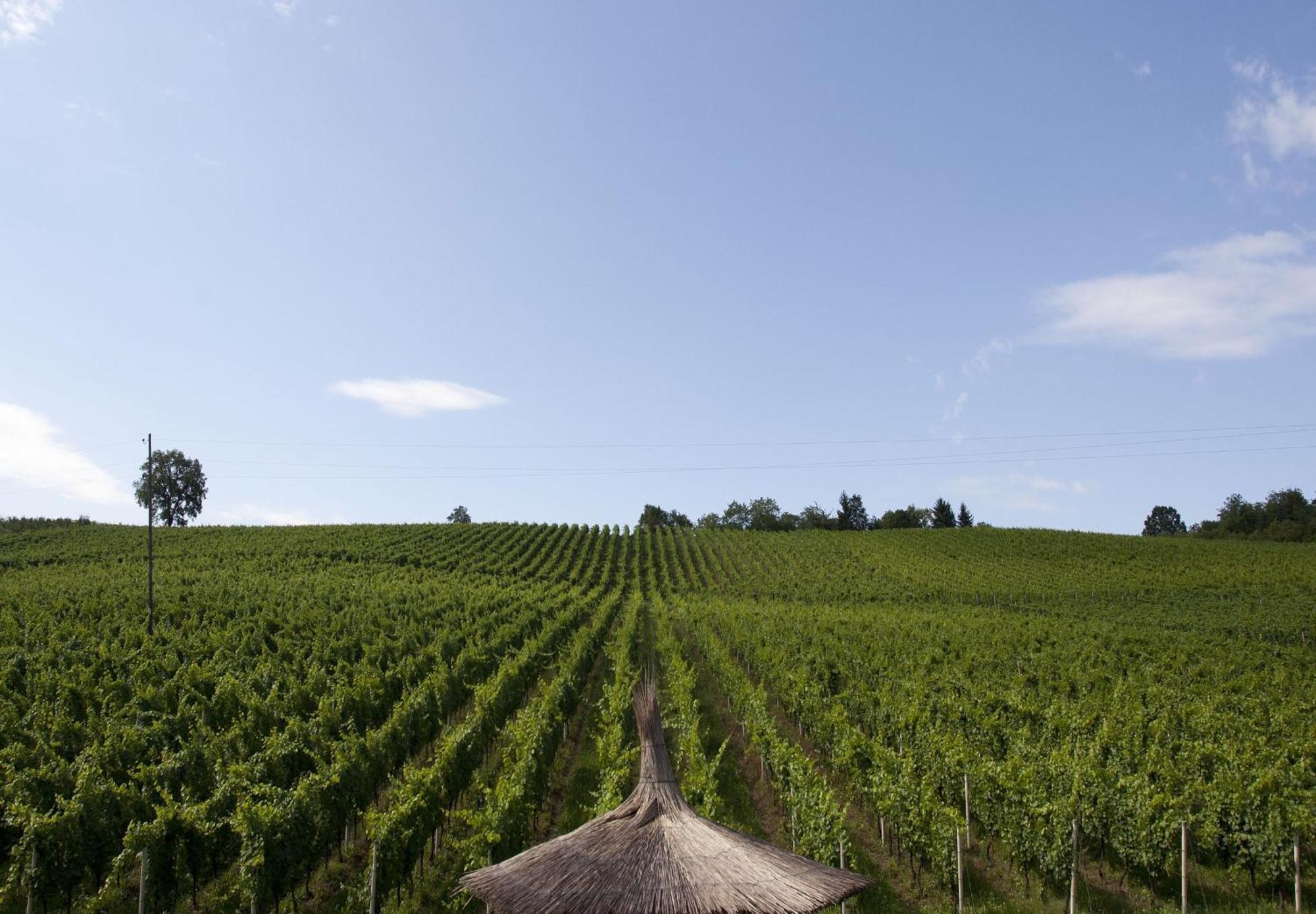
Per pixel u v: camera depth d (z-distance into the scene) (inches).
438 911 546.3
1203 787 604.1
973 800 652.1
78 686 1002.1
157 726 787.4
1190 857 601.0
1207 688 1054.4
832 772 845.2
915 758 739.4
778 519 5787.4
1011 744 781.9
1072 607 2255.2
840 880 210.7
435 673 1042.7
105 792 575.5
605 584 2982.3
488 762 861.2
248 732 780.6
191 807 545.6
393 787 708.0
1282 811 545.3
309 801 564.4
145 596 1727.4
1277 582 2522.1
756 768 863.7
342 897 570.9
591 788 783.1
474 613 1742.1
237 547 2817.4
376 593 1923.0
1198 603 2294.5
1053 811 542.9
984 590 2539.4
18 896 539.5
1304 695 1019.9
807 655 1241.4
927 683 1053.8
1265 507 4751.5
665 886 201.3
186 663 1164.5
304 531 3302.2
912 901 557.0
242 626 1417.3
